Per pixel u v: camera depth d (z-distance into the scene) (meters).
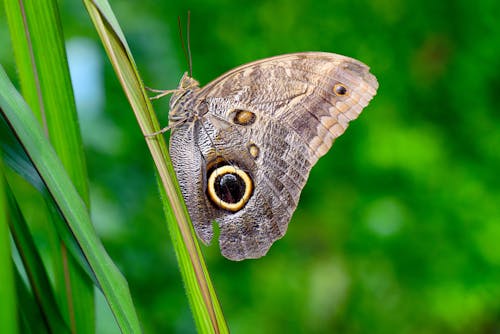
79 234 0.54
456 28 1.07
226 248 0.65
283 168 0.65
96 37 0.88
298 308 1.02
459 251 1.02
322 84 0.65
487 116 1.07
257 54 1.06
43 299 0.56
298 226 1.07
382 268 1.06
